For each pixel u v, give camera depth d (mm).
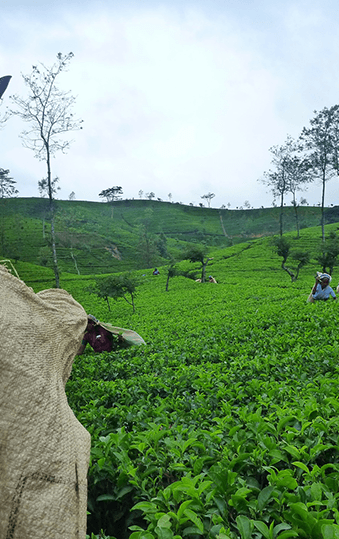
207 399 4336
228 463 2703
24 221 114812
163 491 2375
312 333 7656
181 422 3770
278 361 5730
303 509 2029
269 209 165000
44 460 1707
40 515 1617
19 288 2051
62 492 1695
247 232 140500
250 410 3777
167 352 8047
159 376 6059
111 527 2793
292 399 3936
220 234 145375
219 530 2066
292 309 11508
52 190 31359
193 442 2949
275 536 1984
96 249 96438
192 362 7281
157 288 40938
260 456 2709
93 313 29594
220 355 6949
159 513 2162
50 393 1859
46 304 2150
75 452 1821
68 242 93875
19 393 1750
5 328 1838
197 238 137875
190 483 2289
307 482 2561
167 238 134250
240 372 5375
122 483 2723
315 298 13219
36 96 27766
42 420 1769
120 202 187125
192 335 11109
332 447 2834
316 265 53062
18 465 1655
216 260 64438
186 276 53281
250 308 15695
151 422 3619
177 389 5230
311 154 54688
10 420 1696
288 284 32344
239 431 3082
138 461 2924
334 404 3291
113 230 124125
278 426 3104
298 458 2678
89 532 2805
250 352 7031
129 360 7758
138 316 24641
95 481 2697
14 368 1774
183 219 162625
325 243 36688
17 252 89000
